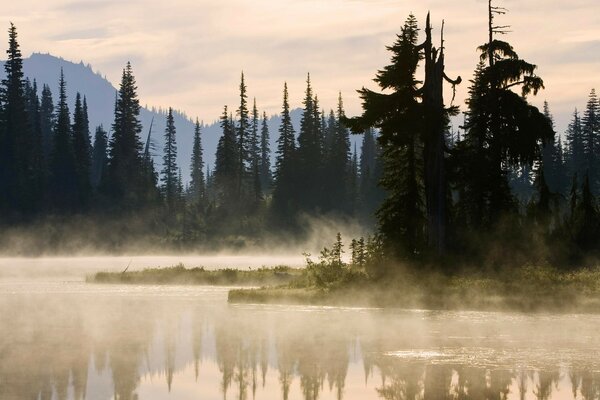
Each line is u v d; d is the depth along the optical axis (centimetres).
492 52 6366
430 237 5784
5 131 13138
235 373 2577
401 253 5222
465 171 6081
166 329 3497
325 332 3372
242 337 3262
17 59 13325
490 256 5600
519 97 6259
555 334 3281
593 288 4450
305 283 5150
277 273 6150
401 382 2417
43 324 3669
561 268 5462
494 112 6241
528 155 6212
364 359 2766
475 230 5956
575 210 6084
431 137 5719
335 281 4975
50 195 13200
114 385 2397
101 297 5069
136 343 3127
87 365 2683
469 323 3647
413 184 5700
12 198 12756
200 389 2366
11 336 3300
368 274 5034
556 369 2572
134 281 6306
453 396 2242
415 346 3005
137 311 4219
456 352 2875
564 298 4225
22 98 13438
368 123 5769
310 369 2620
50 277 7112
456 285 4684
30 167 13350
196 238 13162
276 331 3422
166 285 6059
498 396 2238
